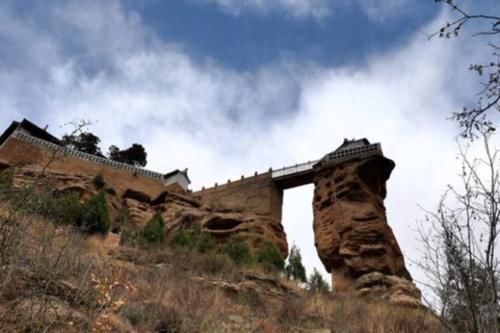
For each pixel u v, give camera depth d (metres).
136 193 34.44
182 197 34.12
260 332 10.93
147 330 8.82
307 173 34.66
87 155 35.59
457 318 4.55
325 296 16.70
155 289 11.28
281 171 36.03
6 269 7.61
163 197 34.12
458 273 4.57
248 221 29.30
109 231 21.80
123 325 8.34
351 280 23.66
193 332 9.38
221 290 13.91
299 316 12.90
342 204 27.02
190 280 13.74
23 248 8.48
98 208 19.67
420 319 12.43
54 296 7.99
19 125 33.72
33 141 32.84
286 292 16.31
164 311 9.82
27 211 10.14
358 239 24.84
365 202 26.94
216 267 16.80
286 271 21.78
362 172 28.70
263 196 34.28
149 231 20.66
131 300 10.02
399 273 24.41
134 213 30.98
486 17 4.14
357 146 31.44
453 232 4.71
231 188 36.75
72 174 29.80
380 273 22.34
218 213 30.08
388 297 19.48
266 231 28.97
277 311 13.07
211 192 37.59
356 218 25.81
